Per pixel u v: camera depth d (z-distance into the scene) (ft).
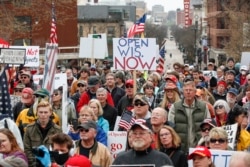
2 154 34.58
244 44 195.72
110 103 59.98
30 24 208.54
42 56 195.83
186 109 46.73
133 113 50.52
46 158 34.88
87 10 358.02
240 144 44.55
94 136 38.45
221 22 328.08
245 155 24.84
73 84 74.95
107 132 46.37
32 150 40.06
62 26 247.70
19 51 60.34
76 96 66.03
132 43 59.41
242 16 202.08
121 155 33.01
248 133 44.98
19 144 39.91
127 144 41.01
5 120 42.01
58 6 219.00
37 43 216.13
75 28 249.55
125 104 60.70
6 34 173.37
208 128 40.55
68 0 206.90
